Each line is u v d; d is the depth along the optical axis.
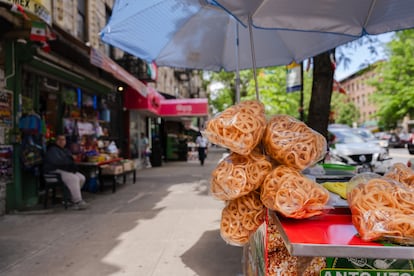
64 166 6.71
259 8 2.50
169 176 11.63
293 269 1.98
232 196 2.10
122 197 7.74
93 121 9.84
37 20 4.94
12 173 6.38
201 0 3.37
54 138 7.92
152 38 4.12
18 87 6.46
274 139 2.07
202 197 7.51
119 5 3.42
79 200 6.57
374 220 1.58
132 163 9.80
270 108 18.75
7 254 4.11
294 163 2.02
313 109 5.11
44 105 8.16
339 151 9.43
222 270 3.58
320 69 5.07
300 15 2.71
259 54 4.95
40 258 3.96
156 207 6.58
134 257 3.97
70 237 4.76
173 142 19.42
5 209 6.19
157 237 4.70
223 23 4.26
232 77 27.09
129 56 11.73
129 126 13.82
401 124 48.41
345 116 62.56
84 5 9.86
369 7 2.84
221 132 2.07
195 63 4.88
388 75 31.28
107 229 5.13
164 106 16.41
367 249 1.50
